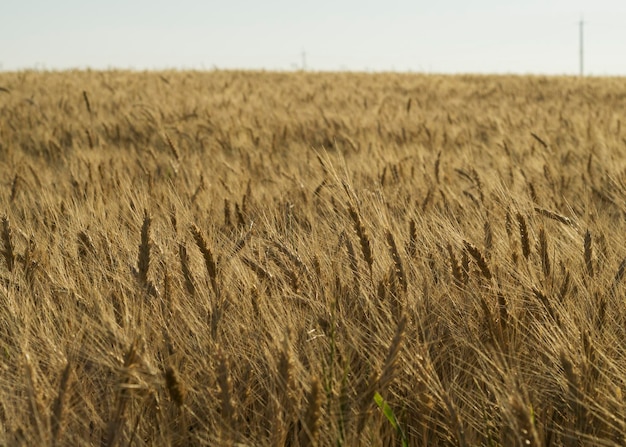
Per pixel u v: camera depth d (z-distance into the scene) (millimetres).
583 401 2104
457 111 14906
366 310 2844
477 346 2648
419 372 2402
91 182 5379
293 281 2879
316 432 1937
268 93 20047
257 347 2539
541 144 7875
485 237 3398
